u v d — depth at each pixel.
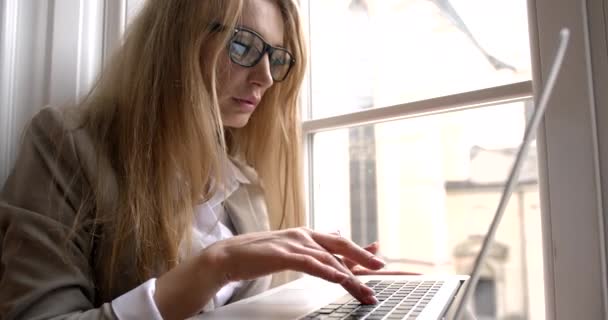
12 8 0.84
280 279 0.91
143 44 0.75
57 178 0.61
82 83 0.95
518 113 0.82
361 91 1.08
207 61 0.72
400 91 1.02
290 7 0.84
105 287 0.62
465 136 0.94
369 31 1.07
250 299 0.56
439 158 1.00
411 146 1.04
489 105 0.81
